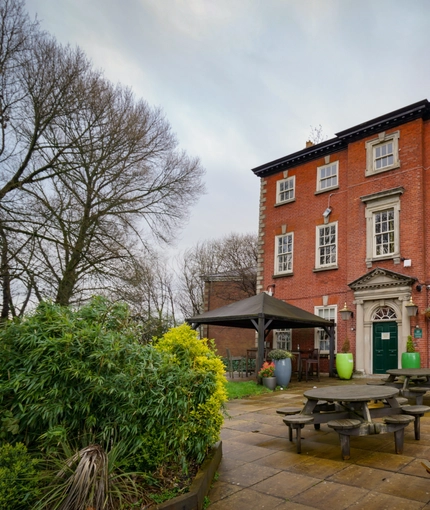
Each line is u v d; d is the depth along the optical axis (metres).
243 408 9.47
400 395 8.66
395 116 16.03
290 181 20.20
